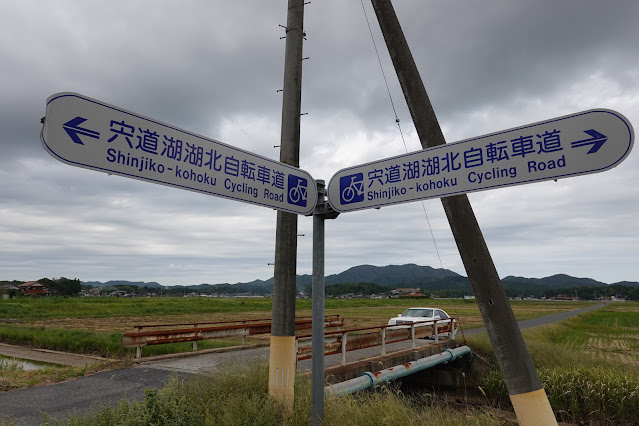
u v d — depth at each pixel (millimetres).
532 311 70125
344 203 3400
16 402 6047
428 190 2881
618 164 2131
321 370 3432
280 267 4555
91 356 11875
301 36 5281
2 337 16109
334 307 62469
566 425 10203
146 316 32656
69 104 1989
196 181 2580
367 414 4680
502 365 3400
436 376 14281
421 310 17797
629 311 81062
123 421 4023
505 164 2539
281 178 3270
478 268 3564
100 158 2080
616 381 10953
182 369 8633
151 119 2350
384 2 4484
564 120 2348
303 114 5141
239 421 3992
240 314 36531
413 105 4180
